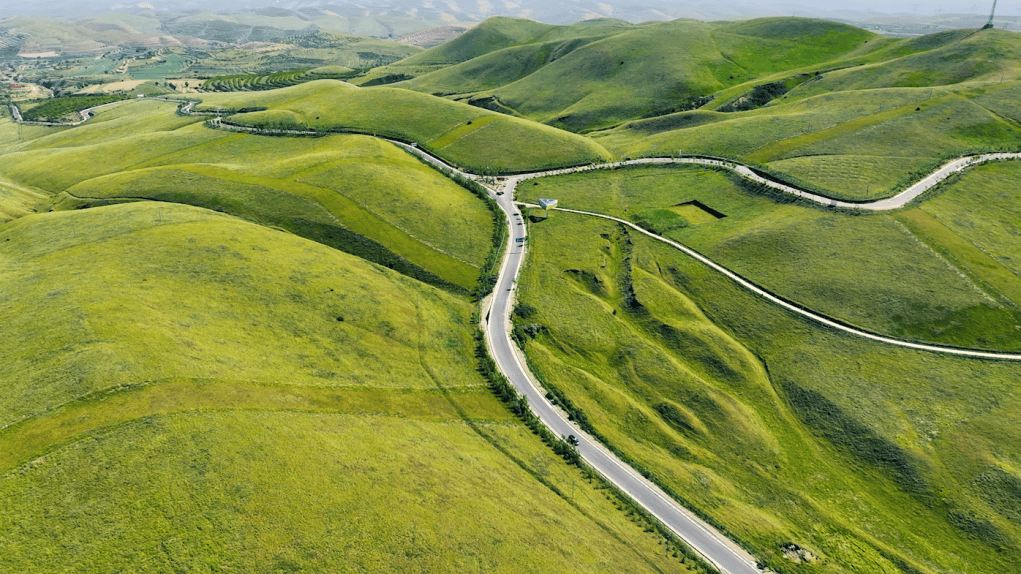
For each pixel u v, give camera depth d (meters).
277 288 92.69
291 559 47.88
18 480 51.22
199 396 63.44
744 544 65.25
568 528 59.28
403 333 92.19
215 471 54.34
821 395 86.12
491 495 60.69
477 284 115.50
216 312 82.44
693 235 128.88
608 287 116.06
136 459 54.06
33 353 66.19
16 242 102.75
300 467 57.00
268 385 69.62
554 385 88.88
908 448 76.38
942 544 66.44
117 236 100.75
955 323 94.44
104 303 76.19
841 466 77.00
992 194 128.12
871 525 69.06
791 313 101.38
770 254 116.19
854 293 102.38
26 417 57.69
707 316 105.62
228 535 48.78
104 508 49.44
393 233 126.94
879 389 85.31
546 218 142.75
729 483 74.81
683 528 66.56
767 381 90.88
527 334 100.62
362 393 75.38
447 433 72.69
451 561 50.66
